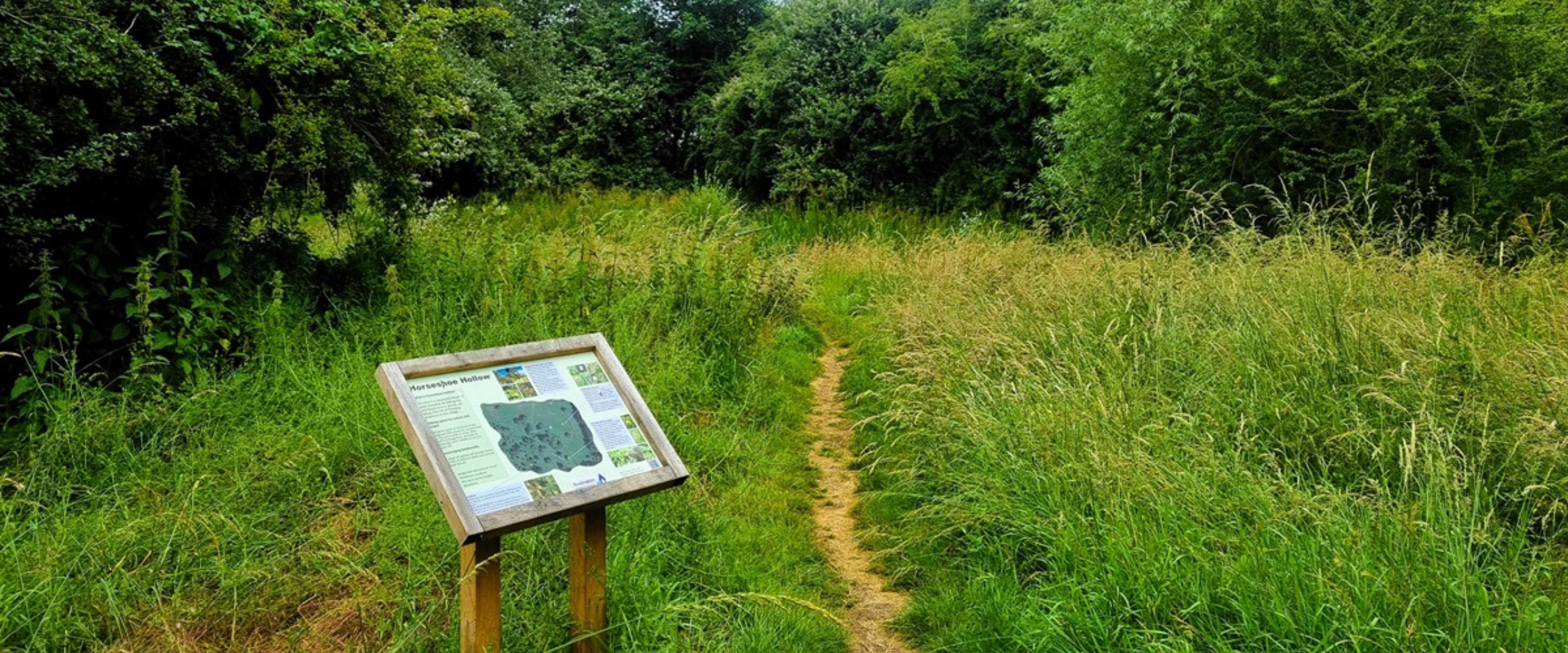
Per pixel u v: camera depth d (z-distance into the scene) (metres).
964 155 18.94
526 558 3.96
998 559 4.25
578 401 3.48
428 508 4.21
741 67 23.95
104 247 5.52
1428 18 9.87
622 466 3.38
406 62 7.16
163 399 4.84
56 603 3.43
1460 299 5.50
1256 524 3.65
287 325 5.85
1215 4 11.03
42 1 4.93
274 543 4.01
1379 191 9.03
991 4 19.42
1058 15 14.27
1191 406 4.94
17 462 4.32
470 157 18.62
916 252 12.02
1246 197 10.94
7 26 4.72
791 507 5.22
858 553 4.78
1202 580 3.46
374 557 3.96
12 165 4.77
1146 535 3.77
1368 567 3.24
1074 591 3.62
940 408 5.48
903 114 19.52
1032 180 17.45
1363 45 9.98
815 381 8.15
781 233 16.56
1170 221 11.35
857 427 6.64
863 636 3.98
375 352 5.96
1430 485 3.59
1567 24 9.71
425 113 7.55
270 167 6.34
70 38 4.90
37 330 4.82
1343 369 4.77
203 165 5.87
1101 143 12.59
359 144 6.70
